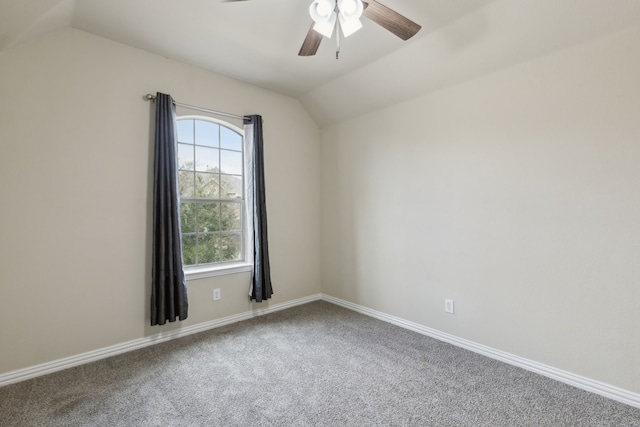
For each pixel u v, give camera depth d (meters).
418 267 3.11
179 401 2.01
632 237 1.95
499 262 2.54
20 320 2.25
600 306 2.06
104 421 1.82
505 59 2.42
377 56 2.89
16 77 2.23
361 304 3.70
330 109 3.85
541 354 2.31
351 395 2.07
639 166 1.92
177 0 2.15
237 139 3.54
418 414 1.88
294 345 2.82
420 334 3.06
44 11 2.03
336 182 3.98
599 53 2.04
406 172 3.21
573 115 2.15
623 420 1.82
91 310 2.54
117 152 2.66
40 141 2.32
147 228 2.81
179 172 3.12
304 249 4.06
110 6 2.21
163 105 2.80
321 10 1.75
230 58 2.96
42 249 2.33
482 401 2.00
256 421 1.82
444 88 2.87
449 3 2.16
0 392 2.10
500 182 2.52
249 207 3.51
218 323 3.28
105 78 2.60
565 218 2.20
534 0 2.04
